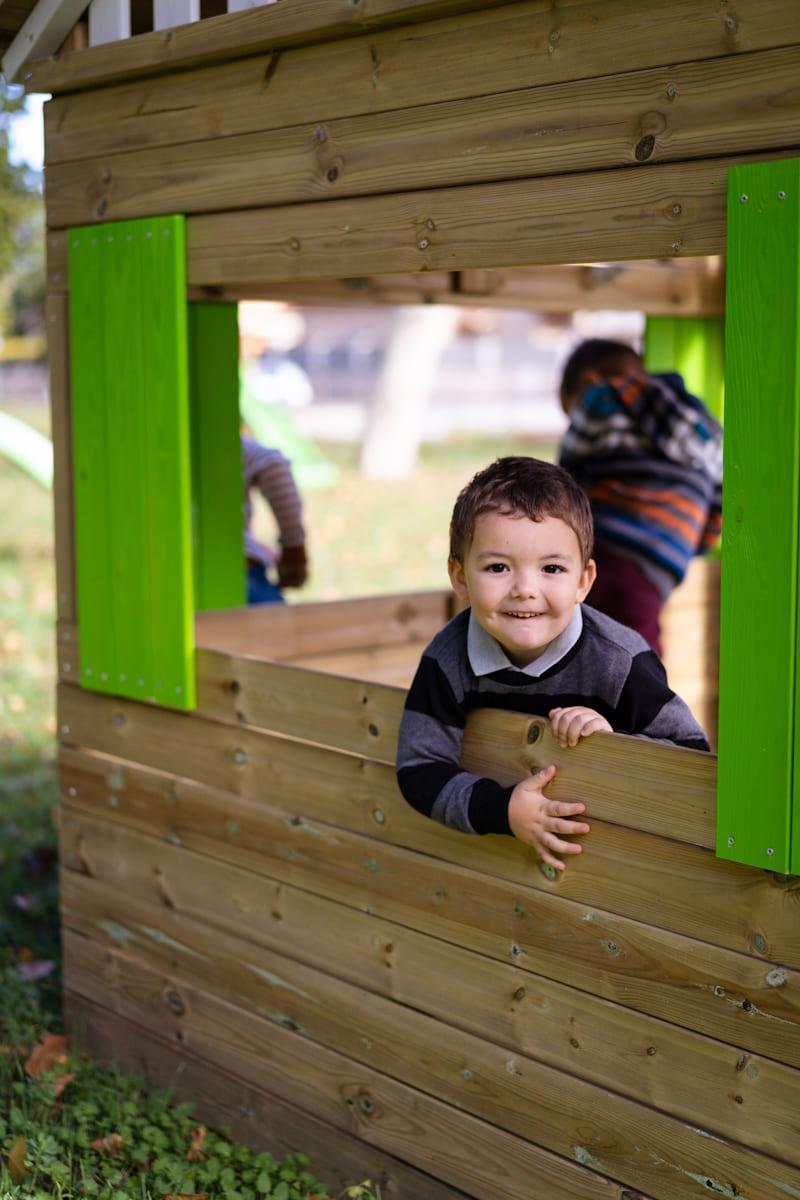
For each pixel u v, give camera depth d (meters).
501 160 2.52
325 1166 3.15
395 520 14.52
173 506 3.32
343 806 3.01
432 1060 2.87
